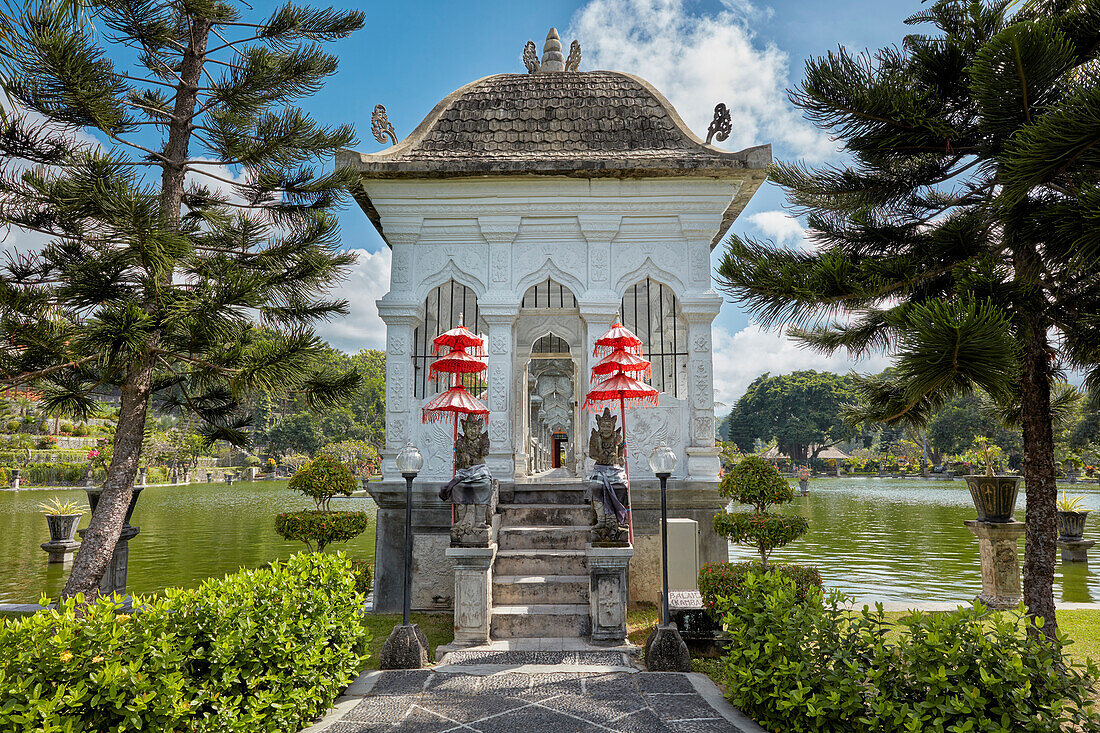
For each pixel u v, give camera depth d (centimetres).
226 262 664
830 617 412
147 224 548
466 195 823
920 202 597
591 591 599
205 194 813
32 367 637
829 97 523
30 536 1744
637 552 765
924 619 371
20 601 929
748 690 416
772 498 673
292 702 398
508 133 877
